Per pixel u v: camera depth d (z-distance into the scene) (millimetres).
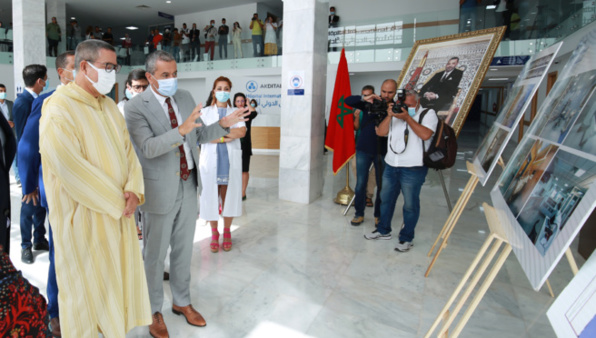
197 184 2176
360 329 2164
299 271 2904
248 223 4055
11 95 11688
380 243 3527
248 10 15469
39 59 7445
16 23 7285
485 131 19391
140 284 1770
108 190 1531
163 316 2260
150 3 14930
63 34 12734
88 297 1541
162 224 1989
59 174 1426
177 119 2059
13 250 3098
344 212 4406
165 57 1860
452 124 3693
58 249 1504
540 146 1649
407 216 3303
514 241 1374
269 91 10781
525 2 9383
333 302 2459
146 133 1862
